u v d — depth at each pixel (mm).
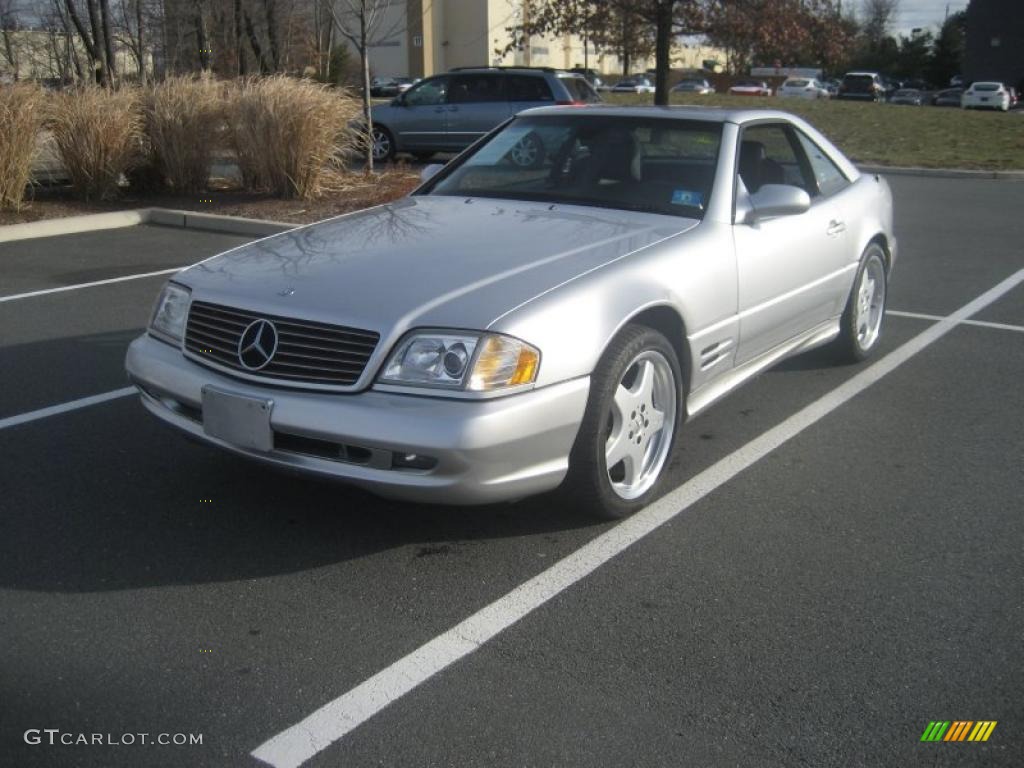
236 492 4328
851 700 2988
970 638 3318
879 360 6500
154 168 12648
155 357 3986
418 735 2812
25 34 21219
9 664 3105
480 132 16875
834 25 17703
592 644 3262
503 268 3869
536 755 2736
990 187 16141
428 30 54500
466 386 3395
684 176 4809
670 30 17531
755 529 4090
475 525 4062
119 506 4184
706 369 4480
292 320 3615
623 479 4172
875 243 6230
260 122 12055
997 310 7855
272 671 3098
